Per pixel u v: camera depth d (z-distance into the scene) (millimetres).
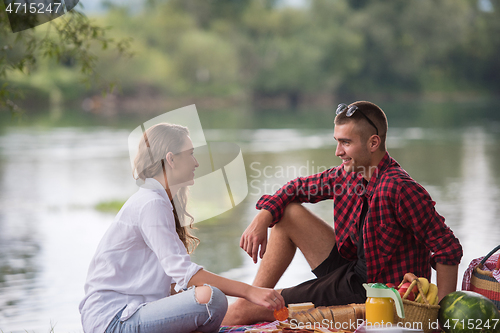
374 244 2492
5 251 6258
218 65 55375
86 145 20484
